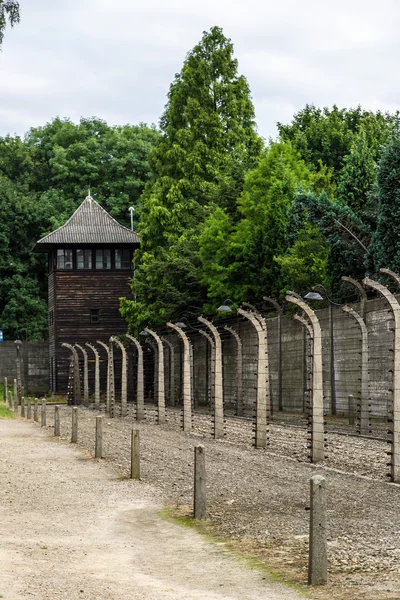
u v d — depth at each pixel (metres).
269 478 20.50
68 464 24.83
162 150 70.94
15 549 13.36
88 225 81.00
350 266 42.00
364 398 29.70
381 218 37.50
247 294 54.16
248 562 12.38
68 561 12.55
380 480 19.78
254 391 46.47
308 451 25.92
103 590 10.82
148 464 24.09
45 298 98.12
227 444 29.25
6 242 94.31
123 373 49.97
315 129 75.44
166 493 18.86
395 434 19.52
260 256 53.53
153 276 62.66
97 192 100.31
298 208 45.56
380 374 32.88
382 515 15.48
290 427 34.28
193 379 46.88
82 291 79.69
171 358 52.47
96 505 17.53
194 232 64.50
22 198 96.25
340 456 24.25
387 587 10.66
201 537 14.20
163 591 10.78
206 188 67.50
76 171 101.06
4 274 95.94
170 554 13.00
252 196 54.91
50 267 83.62
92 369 78.88
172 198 68.00
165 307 59.94
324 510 11.10
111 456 26.61
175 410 50.81
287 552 12.91
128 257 80.44
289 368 42.16
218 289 54.66
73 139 104.19
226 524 15.19
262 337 27.59
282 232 52.25
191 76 70.44
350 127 78.88
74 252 79.88
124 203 99.88
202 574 11.72
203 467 15.83
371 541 13.33
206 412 46.34
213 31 71.38
